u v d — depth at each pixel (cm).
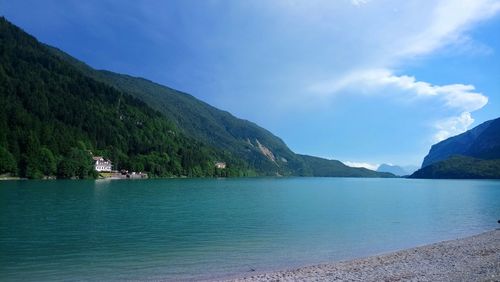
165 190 12219
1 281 2438
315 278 2389
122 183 16200
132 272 2672
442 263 2783
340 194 12950
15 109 19875
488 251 3203
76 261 2955
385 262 2892
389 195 12575
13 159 15525
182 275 2612
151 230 4438
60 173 17350
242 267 2858
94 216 5469
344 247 3700
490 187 19700
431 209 7675
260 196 10881
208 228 4659
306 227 4884
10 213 5525
